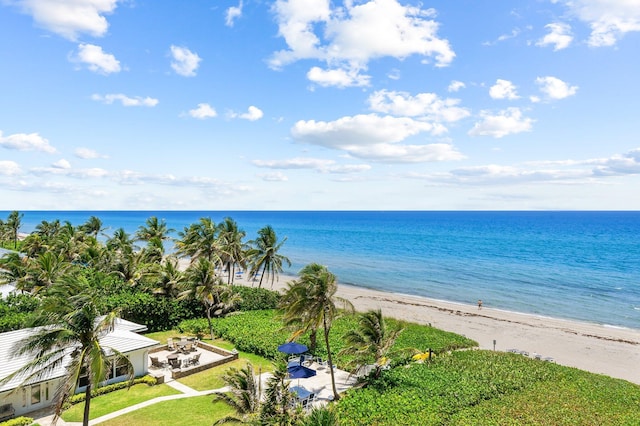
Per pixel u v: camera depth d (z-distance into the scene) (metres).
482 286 84.56
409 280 91.69
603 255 126.69
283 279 96.62
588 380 35.75
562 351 47.69
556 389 33.03
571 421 26.69
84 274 55.28
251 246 78.19
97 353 21.53
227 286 54.53
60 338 20.81
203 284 46.62
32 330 32.59
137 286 54.00
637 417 27.81
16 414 26.44
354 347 32.16
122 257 60.81
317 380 34.12
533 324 58.47
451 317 62.09
